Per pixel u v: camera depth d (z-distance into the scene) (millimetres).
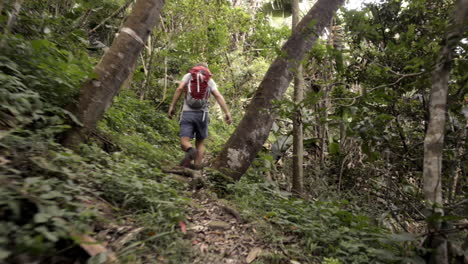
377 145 3375
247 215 2803
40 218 1508
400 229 3605
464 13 1842
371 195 4750
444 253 1908
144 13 3170
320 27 4098
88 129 2961
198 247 2113
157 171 3207
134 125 5402
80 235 1636
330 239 2527
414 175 3779
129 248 1747
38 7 4809
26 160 2047
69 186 1929
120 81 3135
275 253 2219
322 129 5820
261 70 9930
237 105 10000
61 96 2928
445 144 2889
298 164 5031
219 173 3635
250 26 9477
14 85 2689
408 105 3350
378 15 3137
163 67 8266
